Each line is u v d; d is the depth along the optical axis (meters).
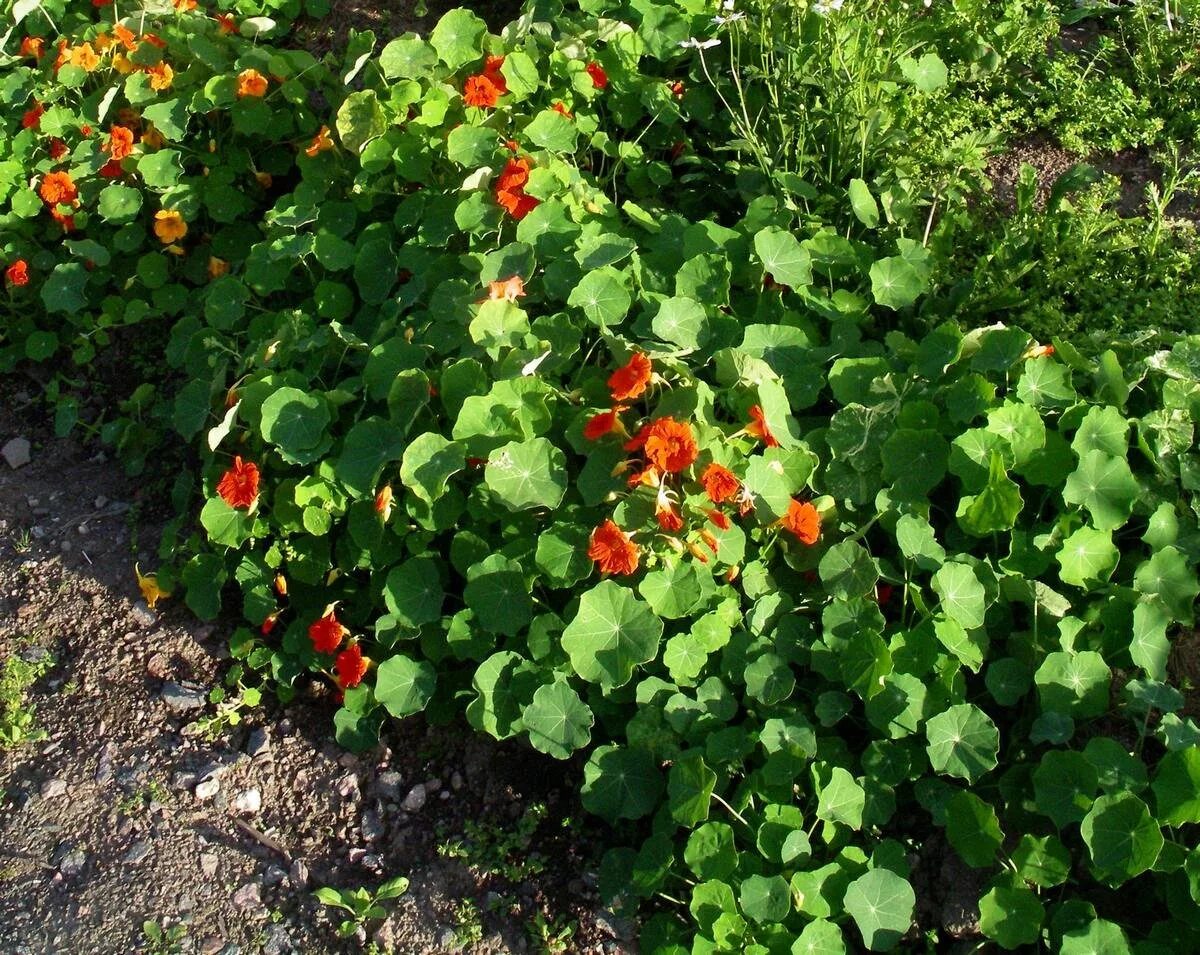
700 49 1.61
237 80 1.75
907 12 1.68
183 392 1.59
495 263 1.47
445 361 1.44
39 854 1.37
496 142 1.60
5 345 1.83
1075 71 1.75
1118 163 1.68
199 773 1.41
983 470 1.33
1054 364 1.39
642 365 1.31
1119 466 1.32
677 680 1.30
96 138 1.84
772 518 1.31
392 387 1.41
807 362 1.43
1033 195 1.58
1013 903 1.18
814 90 1.67
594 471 1.34
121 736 1.44
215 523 1.46
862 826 1.25
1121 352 1.46
